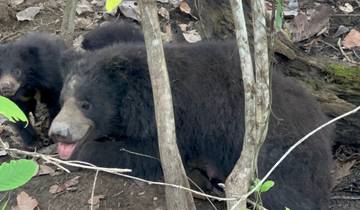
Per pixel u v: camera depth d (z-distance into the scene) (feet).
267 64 9.21
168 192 11.19
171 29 20.53
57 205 14.92
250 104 9.52
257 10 8.89
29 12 23.04
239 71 13.37
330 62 16.24
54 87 18.39
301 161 12.80
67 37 19.83
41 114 20.02
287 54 15.98
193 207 11.47
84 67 13.87
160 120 10.47
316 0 22.25
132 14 22.48
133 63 13.52
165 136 10.57
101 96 13.58
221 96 13.26
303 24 19.99
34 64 18.42
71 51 14.73
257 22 8.95
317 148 12.98
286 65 16.20
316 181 13.03
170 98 10.38
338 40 19.71
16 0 24.07
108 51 14.05
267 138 12.73
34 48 18.54
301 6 21.97
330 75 16.01
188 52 13.73
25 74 18.34
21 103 18.57
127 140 14.39
